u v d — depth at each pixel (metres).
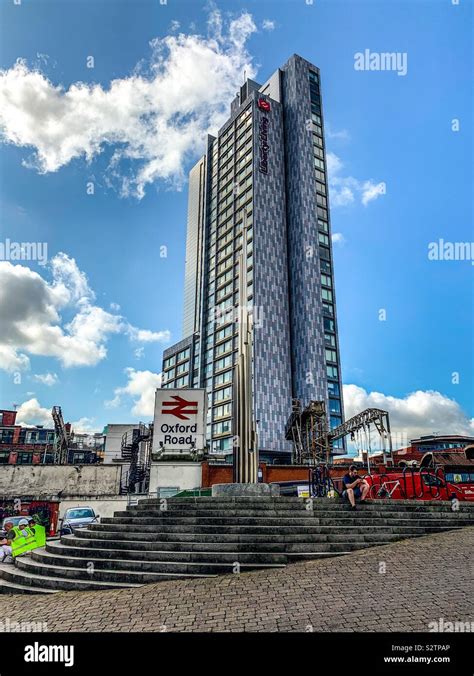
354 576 7.62
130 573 8.49
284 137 99.69
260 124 96.19
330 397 81.12
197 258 111.94
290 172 96.06
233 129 103.44
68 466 29.16
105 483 29.17
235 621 6.05
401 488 17.92
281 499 12.05
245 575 8.16
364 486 11.93
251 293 84.00
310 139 96.50
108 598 7.54
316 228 91.00
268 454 75.75
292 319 86.25
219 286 96.19
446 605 6.16
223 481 25.98
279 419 77.06
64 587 8.58
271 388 78.25
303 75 101.44
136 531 10.58
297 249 89.38
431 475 17.95
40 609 7.33
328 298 88.50
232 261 93.50
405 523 11.04
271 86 106.06
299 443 38.00
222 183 104.12
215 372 88.19
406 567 8.00
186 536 9.80
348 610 6.16
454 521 11.48
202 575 8.37
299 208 91.38
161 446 26.27
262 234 88.31
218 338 91.25
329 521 10.67
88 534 10.81
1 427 61.69
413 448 70.00
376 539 9.98
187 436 26.47
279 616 6.11
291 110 99.25
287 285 88.38
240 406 15.95
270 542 9.56
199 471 25.98
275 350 81.31
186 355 99.88
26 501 27.48
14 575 9.53
